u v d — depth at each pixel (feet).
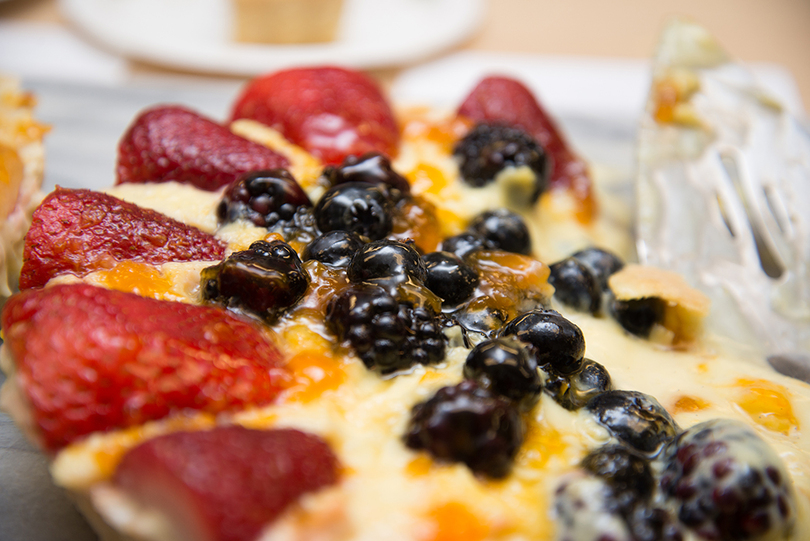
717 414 0.75
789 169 1.00
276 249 0.73
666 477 0.67
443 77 1.48
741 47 1.65
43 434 0.64
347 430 0.67
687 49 1.10
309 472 0.62
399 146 0.99
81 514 0.73
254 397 0.66
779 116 1.05
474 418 0.64
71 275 0.73
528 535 0.64
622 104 1.36
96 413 0.63
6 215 0.86
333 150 0.93
